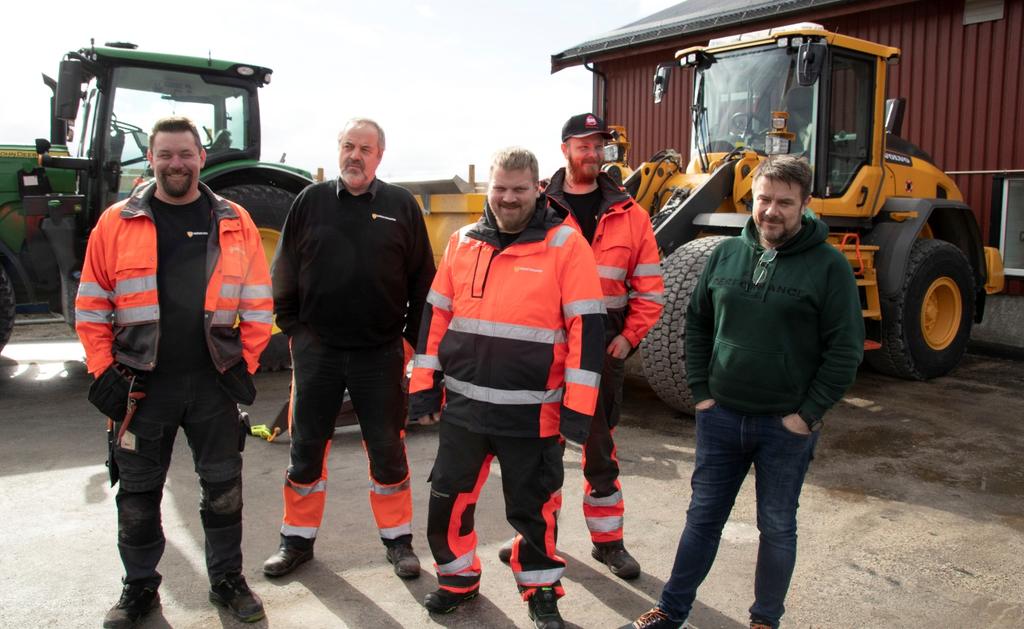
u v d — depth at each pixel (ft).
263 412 17.37
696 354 8.48
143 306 8.35
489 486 13.07
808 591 9.62
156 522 8.71
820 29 18.99
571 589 9.63
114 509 11.82
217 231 8.70
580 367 8.11
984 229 27.48
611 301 10.05
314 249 9.43
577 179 10.34
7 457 14.15
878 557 10.55
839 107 19.77
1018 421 17.12
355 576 9.87
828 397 7.52
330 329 9.54
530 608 8.75
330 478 13.33
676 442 15.40
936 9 28.19
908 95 29.19
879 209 21.03
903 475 13.69
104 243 8.37
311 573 9.95
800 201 7.53
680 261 16.48
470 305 8.45
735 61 20.42
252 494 12.57
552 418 8.43
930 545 10.92
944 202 21.79
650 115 38.32
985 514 12.01
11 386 19.62
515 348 8.24
